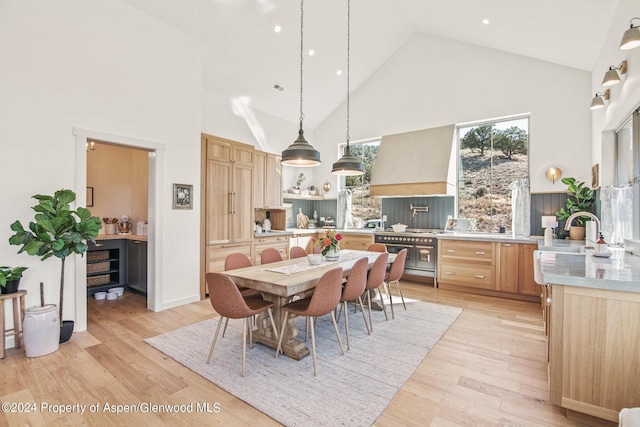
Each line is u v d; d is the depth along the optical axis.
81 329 3.24
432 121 5.70
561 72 4.59
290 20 4.55
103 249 4.69
